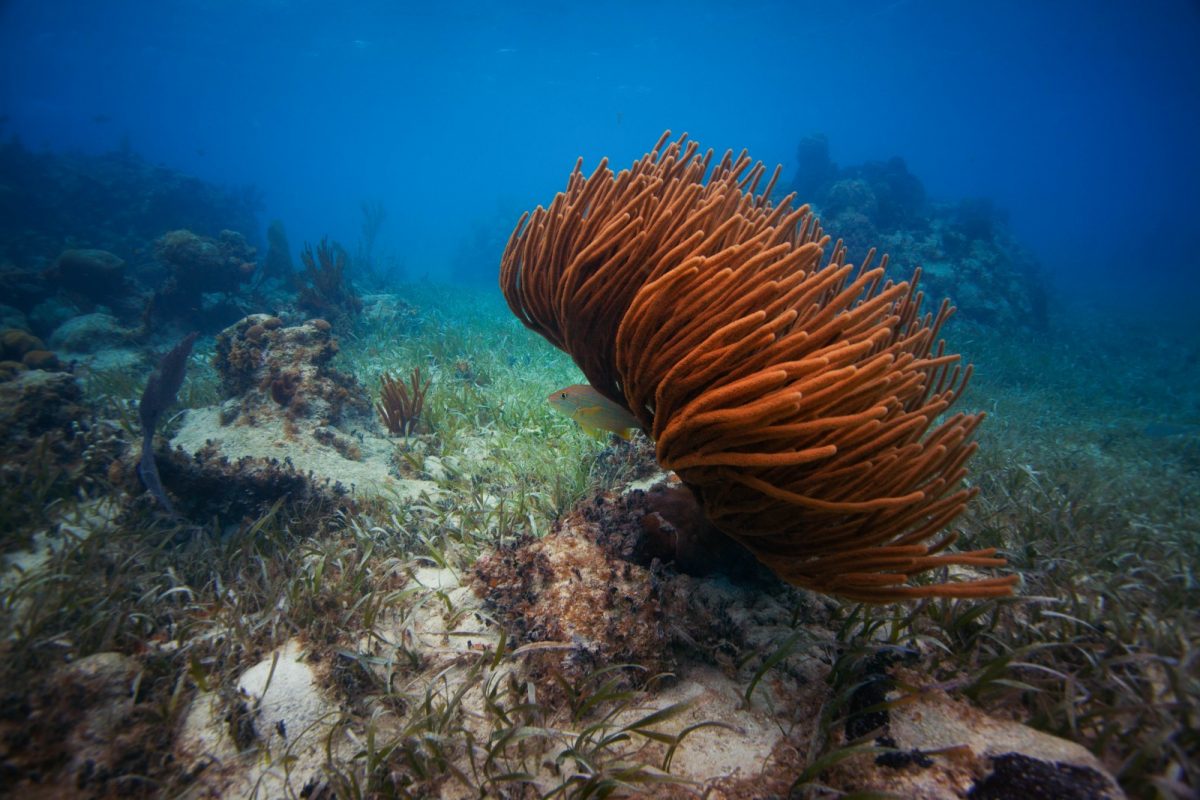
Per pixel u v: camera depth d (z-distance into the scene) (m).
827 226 19.39
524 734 2.48
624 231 2.55
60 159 23.28
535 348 11.38
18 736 2.43
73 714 2.57
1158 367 16.09
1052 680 2.56
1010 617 2.97
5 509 4.35
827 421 1.87
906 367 2.26
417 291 22.48
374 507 4.68
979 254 19.66
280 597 3.52
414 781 2.48
